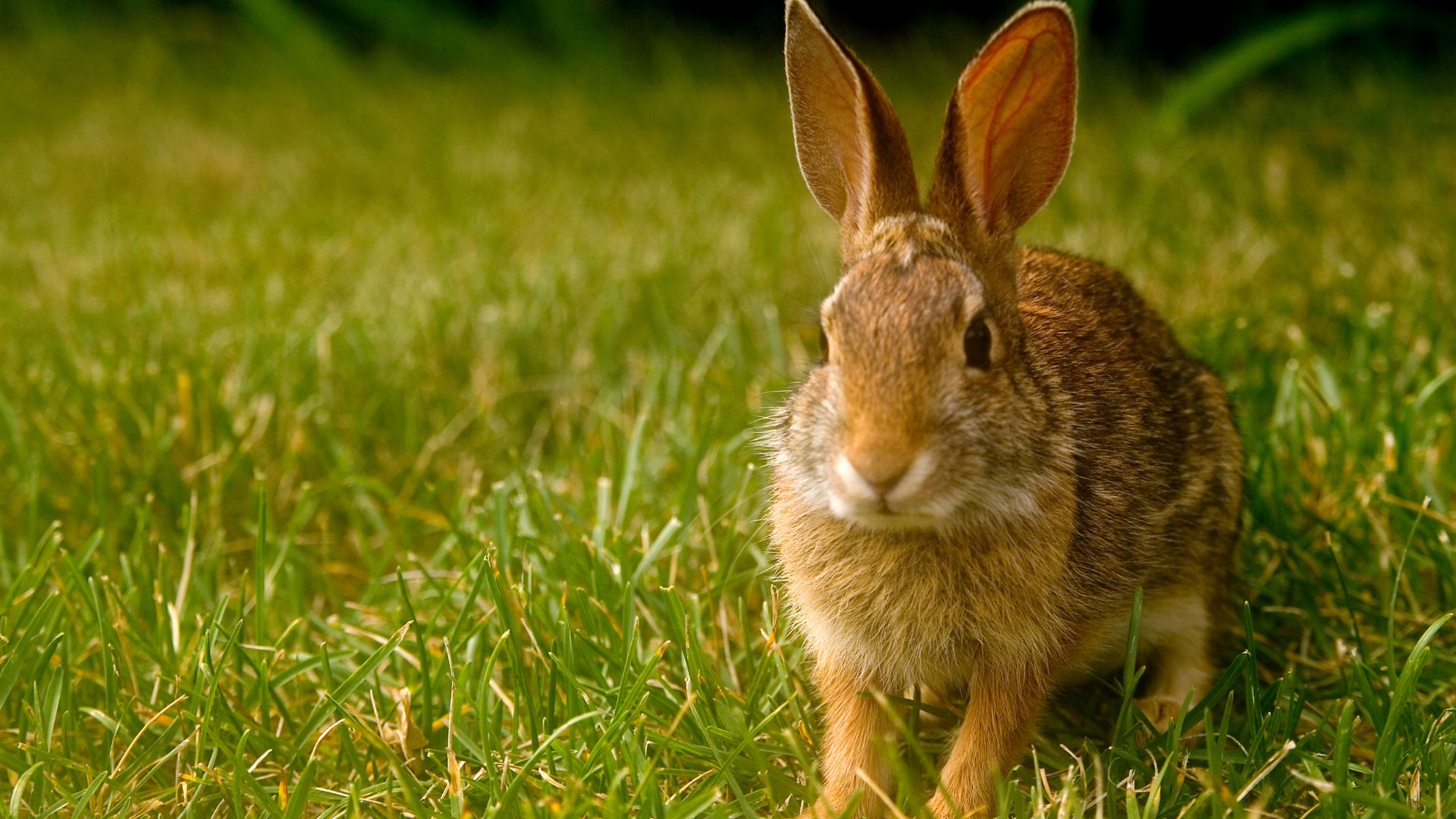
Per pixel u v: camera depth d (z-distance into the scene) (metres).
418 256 12.91
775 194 13.94
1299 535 7.85
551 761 5.97
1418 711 6.20
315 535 8.80
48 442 9.11
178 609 7.20
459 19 21.16
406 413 9.71
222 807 6.03
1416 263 11.05
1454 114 15.50
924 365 5.36
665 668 6.87
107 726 6.29
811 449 5.57
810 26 6.54
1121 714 6.00
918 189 6.39
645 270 11.91
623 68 20.61
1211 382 7.40
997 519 5.71
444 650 6.59
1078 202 13.48
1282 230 12.39
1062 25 6.21
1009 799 5.52
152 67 21.39
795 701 6.50
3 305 11.70
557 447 9.79
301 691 6.95
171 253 13.31
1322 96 16.88
